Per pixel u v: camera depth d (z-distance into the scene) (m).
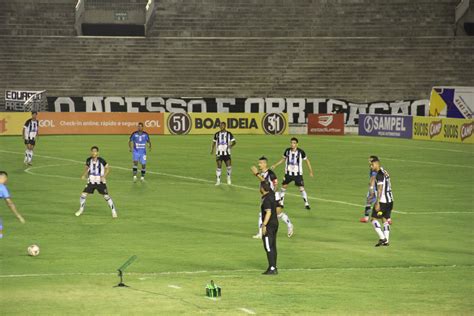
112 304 29.22
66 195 60.78
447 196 62.94
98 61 132.50
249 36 138.38
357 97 128.38
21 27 138.00
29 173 73.31
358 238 46.19
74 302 29.56
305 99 121.56
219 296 30.72
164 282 33.59
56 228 47.62
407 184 69.56
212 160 85.12
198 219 51.59
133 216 52.31
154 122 116.31
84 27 140.12
